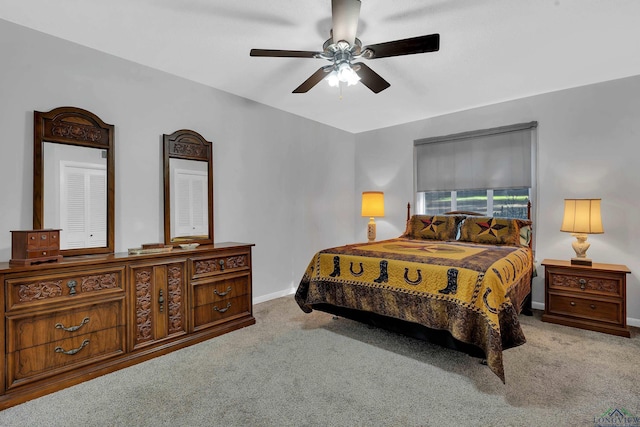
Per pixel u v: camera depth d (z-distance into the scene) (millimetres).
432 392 1827
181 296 2467
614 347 2412
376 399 1763
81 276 1977
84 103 2369
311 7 1934
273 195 3814
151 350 2268
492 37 2262
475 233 3428
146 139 2705
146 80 2709
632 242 2938
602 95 3072
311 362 2199
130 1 1869
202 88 3105
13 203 2074
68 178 2264
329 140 4621
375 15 1987
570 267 2865
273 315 3213
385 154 4715
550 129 3352
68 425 1559
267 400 1758
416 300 2197
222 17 2035
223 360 2236
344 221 4871
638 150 2912
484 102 3660
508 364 2148
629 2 1882
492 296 1895
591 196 3131
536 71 2832
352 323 2973
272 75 2914
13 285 1734
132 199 2617
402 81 3043
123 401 1753
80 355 1964
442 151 4129
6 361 1705
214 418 1607
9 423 1571
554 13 1987
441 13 1977
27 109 2125
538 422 1558
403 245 3176
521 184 3529
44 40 2195
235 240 3402
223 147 3289
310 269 2869
